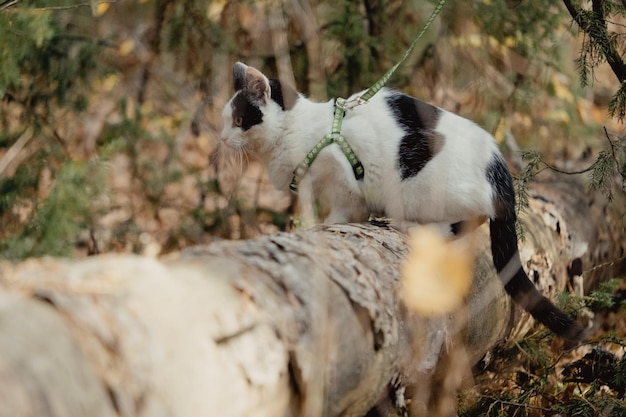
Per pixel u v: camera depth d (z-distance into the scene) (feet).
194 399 5.60
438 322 8.88
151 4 16.87
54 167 14.69
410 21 16.28
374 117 11.57
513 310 11.21
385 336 7.82
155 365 5.39
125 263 6.12
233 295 6.49
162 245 15.08
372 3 16.37
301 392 6.78
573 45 17.81
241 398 6.08
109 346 5.23
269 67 16.25
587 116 18.70
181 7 15.90
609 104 11.38
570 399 10.23
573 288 13.11
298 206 16.08
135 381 5.24
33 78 14.37
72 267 5.97
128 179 16.37
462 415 10.09
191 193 17.56
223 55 16.12
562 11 16.26
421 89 16.34
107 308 5.42
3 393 4.42
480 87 16.70
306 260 7.59
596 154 16.84
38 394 4.58
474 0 15.83
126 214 15.85
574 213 13.65
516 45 16.51
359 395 7.74
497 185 11.09
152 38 16.71
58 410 4.66
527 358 11.50
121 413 5.09
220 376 5.90
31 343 4.77
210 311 6.11
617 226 14.56
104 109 16.51
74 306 5.25
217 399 5.82
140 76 17.03
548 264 12.16
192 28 15.98
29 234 12.53
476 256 10.57
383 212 11.87
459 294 9.30
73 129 15.03
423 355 8.63
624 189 11.46
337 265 8.01
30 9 12.76
